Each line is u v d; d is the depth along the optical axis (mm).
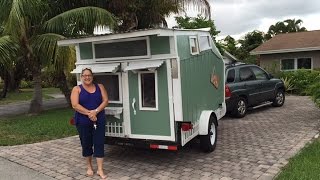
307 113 8078
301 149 4965
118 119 4574
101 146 4133
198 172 4203
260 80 8547
